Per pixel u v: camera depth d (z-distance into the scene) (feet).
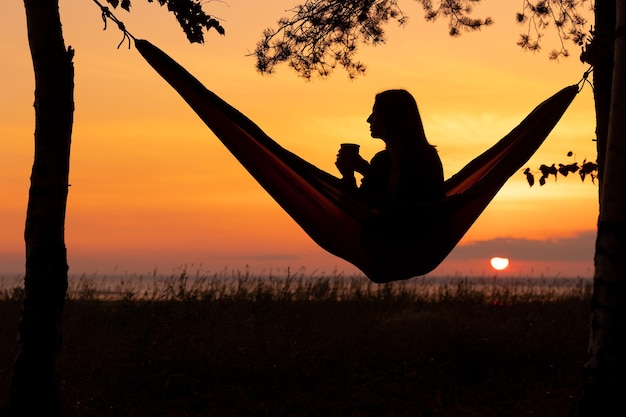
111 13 20.45
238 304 44.73
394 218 18.80
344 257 20.42
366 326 36.01
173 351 30.83
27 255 22.88
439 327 35.63
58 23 22.88
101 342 33.12
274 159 19.85
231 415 25.21
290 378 28.53
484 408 25.46
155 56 20.04
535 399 25.84
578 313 43.55
